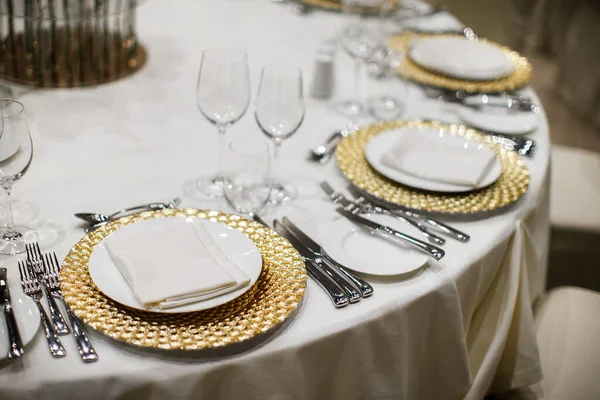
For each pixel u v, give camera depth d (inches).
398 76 77.7
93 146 56.5
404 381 44.3
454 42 82.6
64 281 38.2
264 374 37.0
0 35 69.9
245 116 64.9
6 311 35.8
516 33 203.3
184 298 36.6
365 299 41.3
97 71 70.9
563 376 56.6
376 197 51.3
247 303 38.3
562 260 85.4
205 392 36.0
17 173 39.9
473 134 62.9
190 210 46.2
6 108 39.9
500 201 51.6
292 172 55.4
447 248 47.2
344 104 69.7
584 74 157.9
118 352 35.5
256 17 92.7
